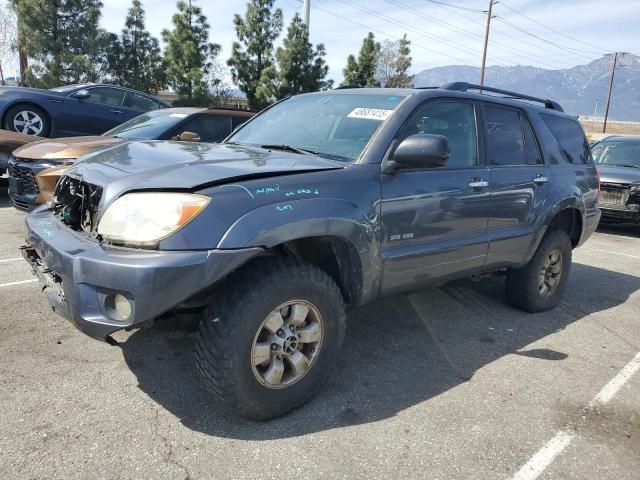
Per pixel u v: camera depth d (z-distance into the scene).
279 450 2.54
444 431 2.79
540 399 3.19
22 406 2.77
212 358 2.52
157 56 24.88
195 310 2.75
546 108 5.02
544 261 4.60
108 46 23.59
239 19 22.03
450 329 4.26
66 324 3.81
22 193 5.97
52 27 21.19
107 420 2.70
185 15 21.12
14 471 2.28
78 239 2.64
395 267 3.23
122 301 2.37
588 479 2.47
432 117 3.58
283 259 2.73
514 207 4.12
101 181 2.67
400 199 3.18
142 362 3.34
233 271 2.62
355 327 4.19
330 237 2.90
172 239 2.35
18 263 5.15
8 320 3.82
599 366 3.72
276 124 3.92
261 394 2.66
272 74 21.50
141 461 2.40
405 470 2.45
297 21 22.19
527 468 2.52
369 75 28.56
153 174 2.61
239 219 2.46
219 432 2.66
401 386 3.26
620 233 9.80
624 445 2.75
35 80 21.08
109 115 9.89
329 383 3.24
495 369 3.58
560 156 4.80
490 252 3.97
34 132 9.20
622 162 10.20
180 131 6.92
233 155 3.04
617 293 5.68
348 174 2.97
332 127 3.52
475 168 3.81
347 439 2.66
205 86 21.41
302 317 2.77
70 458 2.39
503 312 4.74
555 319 4.69
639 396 3.30
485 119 4.03
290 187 2.70
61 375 3.12
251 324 2.54
